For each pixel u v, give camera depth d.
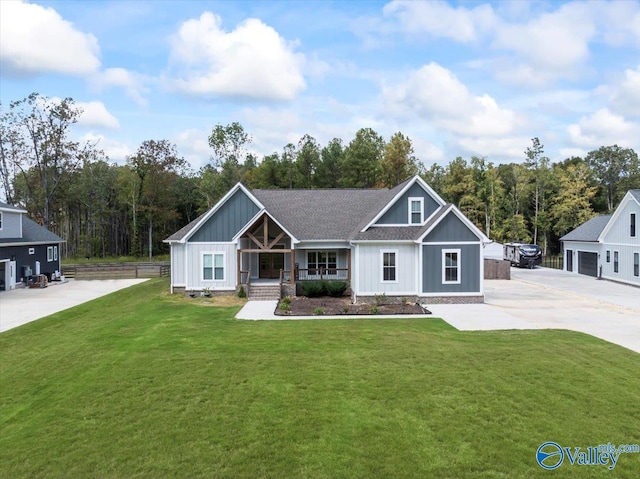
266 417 8.77
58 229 71.75
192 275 26.31
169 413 8.98
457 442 7.78
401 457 7.31
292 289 25.50
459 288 23.47
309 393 9.95
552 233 67.62
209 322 18.16
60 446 7.76
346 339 14.86
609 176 72.00
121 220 71.44
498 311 21.09
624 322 18.34
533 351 13.26
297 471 6.92
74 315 21.33
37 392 10.38
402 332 16.03
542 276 38.00
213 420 8.66
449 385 10.38
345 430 8.22
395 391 10.04
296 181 63.97
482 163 67.75
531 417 8.71
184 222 75.38
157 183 63.66
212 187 64.69
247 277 27.33
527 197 67.12
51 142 53.31
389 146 66.25
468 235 23.41
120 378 11.01
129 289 30.98
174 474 6.86
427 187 24.81
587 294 27.00
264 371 11.44
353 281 24.56
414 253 23.62
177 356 12.81
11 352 14.31
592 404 9.29
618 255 32.97
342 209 29.45
